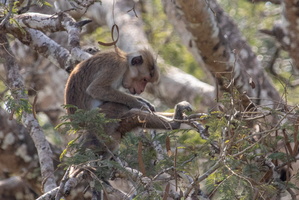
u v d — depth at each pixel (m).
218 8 16.20
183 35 13.80
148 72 11.75
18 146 13.62
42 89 15.71
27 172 13.84
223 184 8.18
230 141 8.22
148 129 10.34
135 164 9.16
